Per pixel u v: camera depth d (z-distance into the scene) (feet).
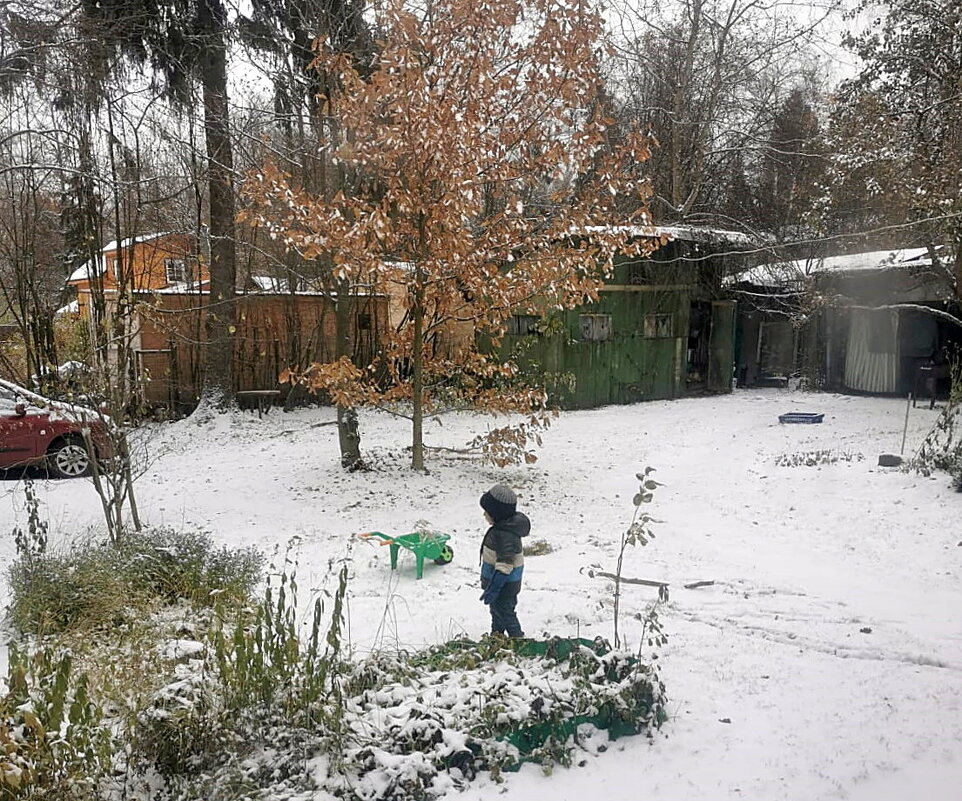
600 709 12.04
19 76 35.86
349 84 32.22
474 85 32.24
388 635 17.54
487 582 16.55
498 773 10.82
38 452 36.99
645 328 64.95
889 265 57.88
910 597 19.89
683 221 76.69
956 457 30.55
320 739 10.80
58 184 53.52
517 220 33.30
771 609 18.99
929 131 48.06
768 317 78.02
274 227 30.48
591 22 32.58
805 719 12.75
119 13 41.83
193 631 16.78
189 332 56.03
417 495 33.35
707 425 52.06
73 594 17.83
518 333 60.44
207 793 9.95
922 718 12.71
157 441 46.73
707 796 10.39
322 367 33.60
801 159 81.10
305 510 31.40
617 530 27.91
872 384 65.92
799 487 32.24
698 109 81.71
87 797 9.83
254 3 41.14
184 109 44.62
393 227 33.40
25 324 52.80
